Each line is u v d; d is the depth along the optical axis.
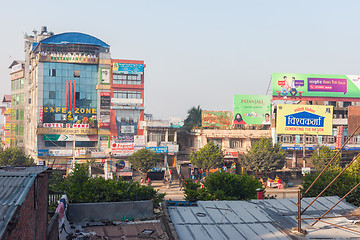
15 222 7.09
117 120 75.31
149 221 17.86
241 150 77.88
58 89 73.19
